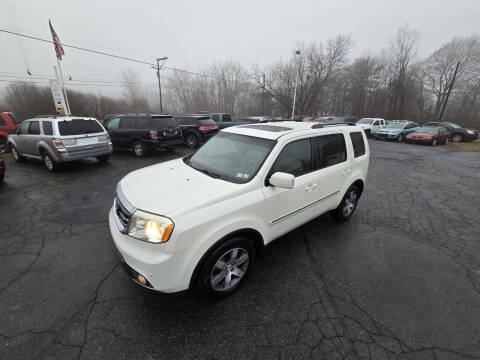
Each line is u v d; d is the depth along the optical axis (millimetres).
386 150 13281
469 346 1969
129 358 1816
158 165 3180
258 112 44781
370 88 39250
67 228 3717
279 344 1957
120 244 2123
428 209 4824
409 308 2340
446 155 12156
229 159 2855
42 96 30109
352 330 2094
